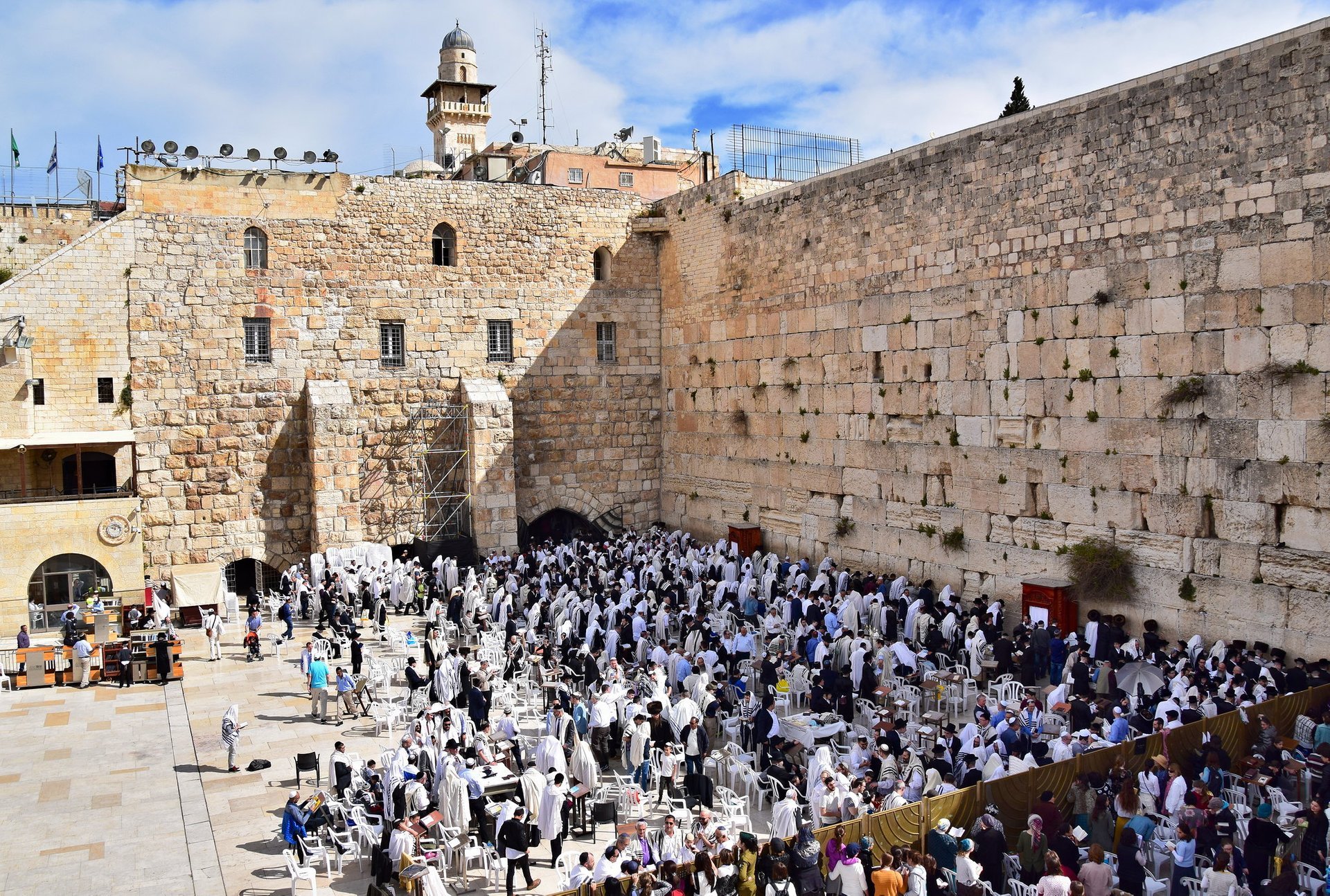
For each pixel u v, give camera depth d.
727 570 35.41
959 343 30.48
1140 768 17.31
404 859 16.16
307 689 28.12
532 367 44.34
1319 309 21.73
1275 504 22.62
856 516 34.81
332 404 39.38
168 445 38.47
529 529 44.84
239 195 39.38
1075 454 27.06
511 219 43.84
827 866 14.96
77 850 18.70
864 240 34.06
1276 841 15.09
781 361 38.38
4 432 35.00
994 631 26.41
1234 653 22.41
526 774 18.06
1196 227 24.00
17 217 45.88
